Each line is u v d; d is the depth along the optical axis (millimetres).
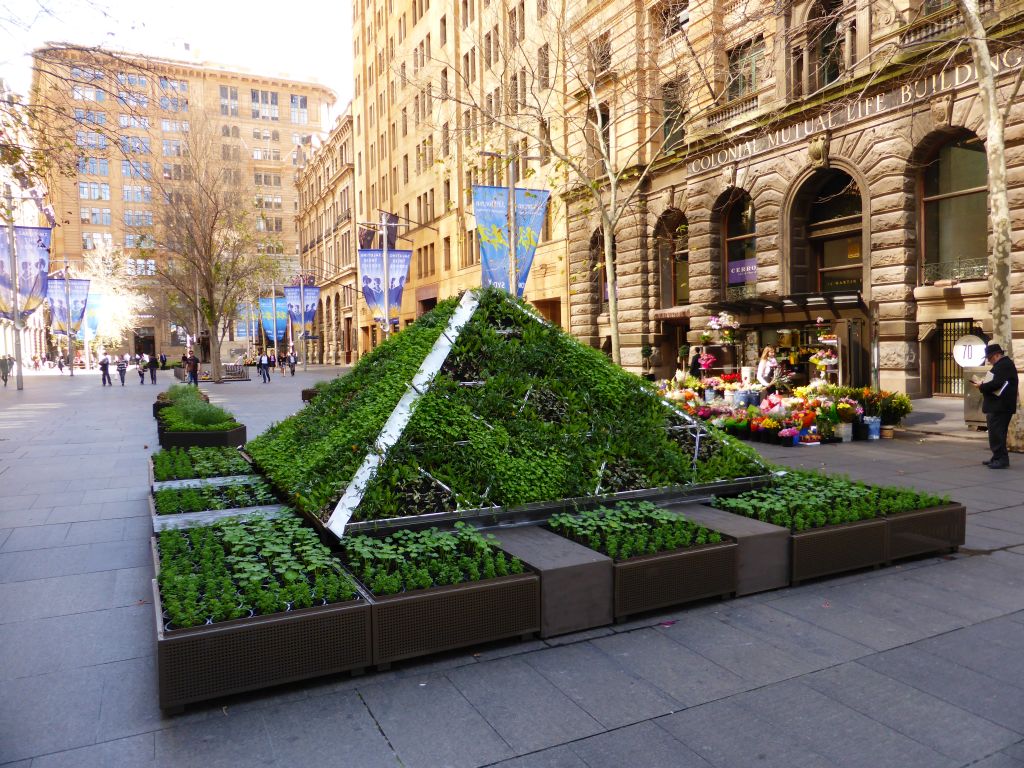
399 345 7910
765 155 23312
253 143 101188
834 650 4344
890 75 18562
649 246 29828
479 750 3301
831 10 20797
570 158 22875
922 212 19391
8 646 4551
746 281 25453
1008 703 3699
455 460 6055
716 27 21938
